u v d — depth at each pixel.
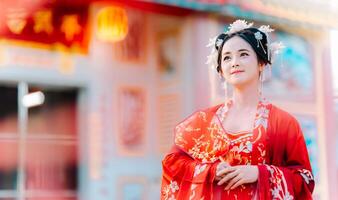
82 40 7.48
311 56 9.80
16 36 7.10
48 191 7.31
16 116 7.17
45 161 7.30
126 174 7.67
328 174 9.87
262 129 2.76
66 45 7.38
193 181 2.74
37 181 7.27
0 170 7.07
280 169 2.69
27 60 7.17
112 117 7.62
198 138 2.86
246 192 2.66
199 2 8.00
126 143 7.70
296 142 2.77
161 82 7.99
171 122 7.96
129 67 7.79
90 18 7.53
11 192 7.11
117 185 7.60
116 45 7.71
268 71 2.87
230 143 2.77
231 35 2.85
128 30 7.79
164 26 8.03
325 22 9.55
